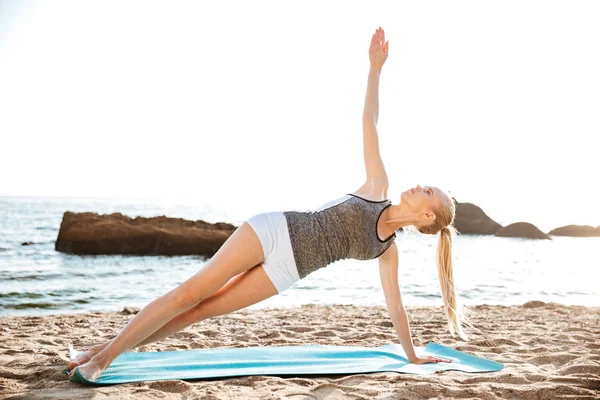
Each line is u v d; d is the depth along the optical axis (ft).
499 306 23.49
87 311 24.44
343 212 9.82
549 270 43.62
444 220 10.59
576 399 8.84
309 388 9.16
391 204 10.51
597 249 69.67
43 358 10.78
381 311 21.29
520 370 10.68
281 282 9.70
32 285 32.68
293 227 9.49
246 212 242.58
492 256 57.52
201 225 64.95
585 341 14.19
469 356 11.69
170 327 9.59
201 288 9.04
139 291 31.35
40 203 280.10
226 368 10.31
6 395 8.25
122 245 58.65
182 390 8.85
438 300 28.19
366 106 10.82
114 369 9.97
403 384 9.45
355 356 11.64
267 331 15.19
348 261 48.49
